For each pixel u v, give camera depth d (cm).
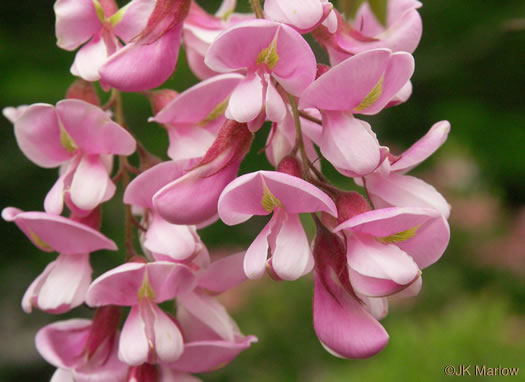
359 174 33
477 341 49
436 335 50
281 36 33
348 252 33
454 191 81
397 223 33
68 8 35
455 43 69
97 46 35
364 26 36
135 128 62
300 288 72
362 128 33
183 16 34
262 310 71
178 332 35
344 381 51
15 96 61
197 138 36
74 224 36
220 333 36
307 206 33
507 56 69
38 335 36
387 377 49
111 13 36
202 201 34
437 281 74
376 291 33
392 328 57
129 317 35
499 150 72
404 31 35
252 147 59
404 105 74
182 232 35
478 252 81
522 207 84
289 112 35
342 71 33
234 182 32
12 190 67
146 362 36
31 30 66
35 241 36
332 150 33
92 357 36
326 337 34
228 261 36
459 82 72
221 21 38
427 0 68
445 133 35
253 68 33
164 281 35
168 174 35
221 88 36
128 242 37
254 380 70
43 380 83
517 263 80
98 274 65
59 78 63
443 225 33
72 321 37
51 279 36
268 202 33
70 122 36
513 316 63
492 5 67
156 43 34
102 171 36
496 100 73
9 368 81
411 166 35
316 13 33
